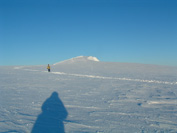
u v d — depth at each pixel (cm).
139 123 746
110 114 866
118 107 1002
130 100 1180
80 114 856
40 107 959
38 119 759
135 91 1515
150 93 1429
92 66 4906
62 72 3362
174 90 1570
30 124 694
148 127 703
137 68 4403
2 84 1822
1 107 917
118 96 1309
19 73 3128
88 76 2731
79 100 1159
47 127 671
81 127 684
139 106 1034
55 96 1271
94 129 666
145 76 2814
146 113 895
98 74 3053
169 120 795
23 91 1444
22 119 748
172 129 688
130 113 890
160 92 1473
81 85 1842
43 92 1421
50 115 825
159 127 706
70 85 1831
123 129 675
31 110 895
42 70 3844
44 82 2020
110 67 4634
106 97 1270
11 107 930
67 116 819
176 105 1072
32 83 1923
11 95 1263
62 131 637
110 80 2281
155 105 1067
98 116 830
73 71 3597
